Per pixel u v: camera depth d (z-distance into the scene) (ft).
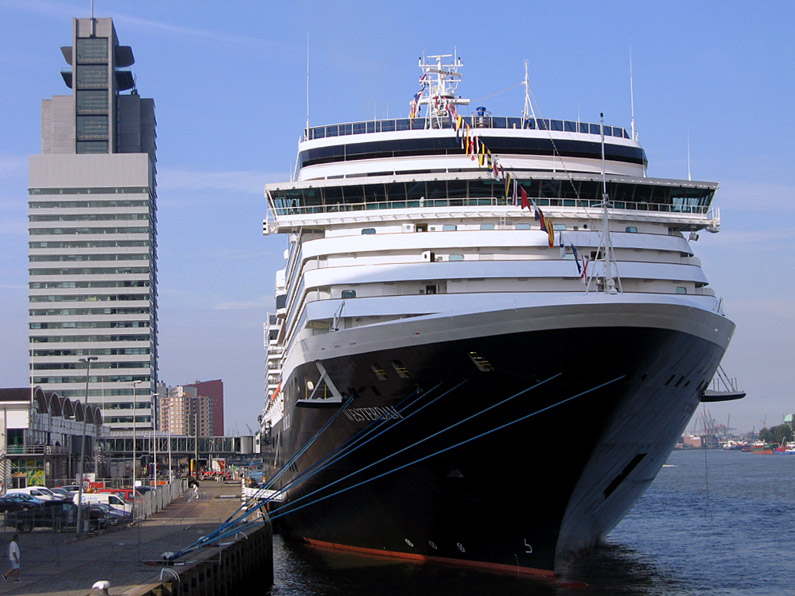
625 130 155.33
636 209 135.44
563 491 109.40
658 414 113.50
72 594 87.81
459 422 109.19
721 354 121.80
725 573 143.43
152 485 312.09
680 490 359.87
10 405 290.76
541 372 101.76
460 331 103.50
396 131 144.36
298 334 140.05
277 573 144.36
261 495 210.18
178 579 95.04
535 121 146.41
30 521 153.69
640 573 137.69
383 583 119.24
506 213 129.49
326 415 126.21
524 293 122.01
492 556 119.34
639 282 128.36
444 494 116.26
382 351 110.73
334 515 139.03
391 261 127.85
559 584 115.34
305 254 132.46
